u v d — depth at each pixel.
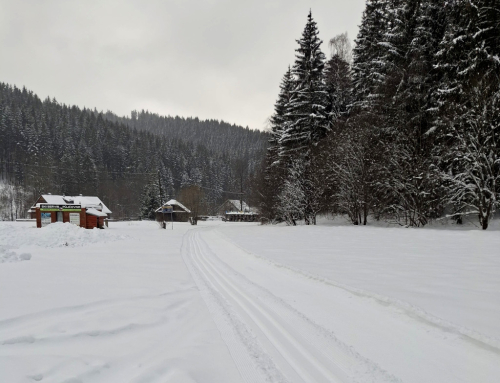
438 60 21.72
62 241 15.46
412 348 3.63
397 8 25.59
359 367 3.23
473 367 3.16
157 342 3.79
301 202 31.05
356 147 25.67
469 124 19.47
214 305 5.36
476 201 19.80
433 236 15.75
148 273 8.12
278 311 5.02
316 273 7.41
